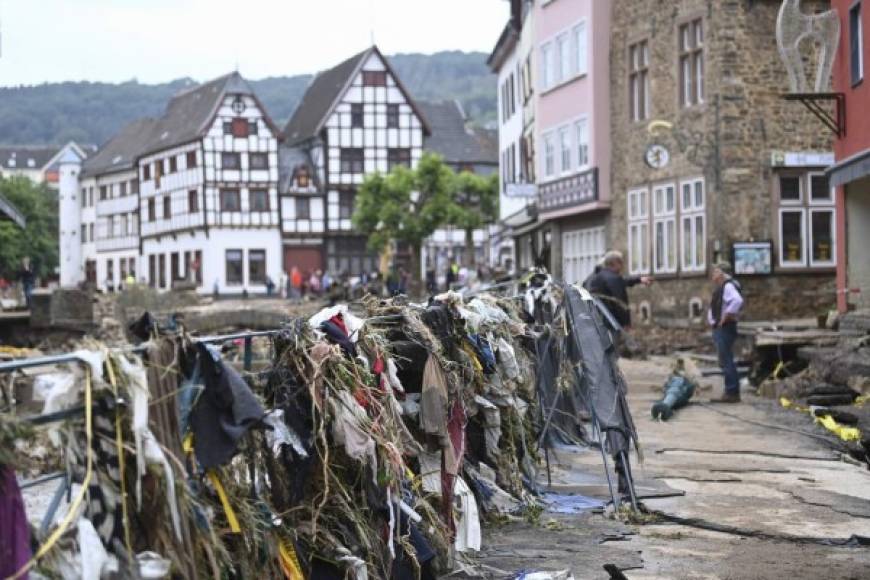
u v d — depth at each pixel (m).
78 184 101.00
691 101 30.55
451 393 8.49
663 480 11.47
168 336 5.19
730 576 7.86
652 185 32.19
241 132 77.56
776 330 22.61
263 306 43.41
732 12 29.34
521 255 49.34
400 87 78.06
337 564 6.52
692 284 30.47
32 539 4.45
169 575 4.78
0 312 34.06
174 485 4.88
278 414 6.23
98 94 161.88
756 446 13.74
